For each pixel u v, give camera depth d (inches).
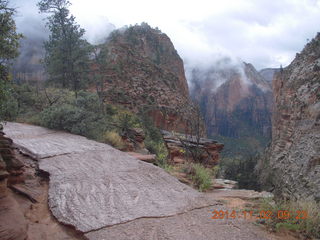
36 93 749.3
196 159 408.5
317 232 157.8
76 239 146.7
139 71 1868.8
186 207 194.4
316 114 2073.1
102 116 542.6
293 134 2324.1
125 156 321.4
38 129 463.8
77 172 246.7
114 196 203.8
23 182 209.3
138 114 1283.2
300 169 1569.9
